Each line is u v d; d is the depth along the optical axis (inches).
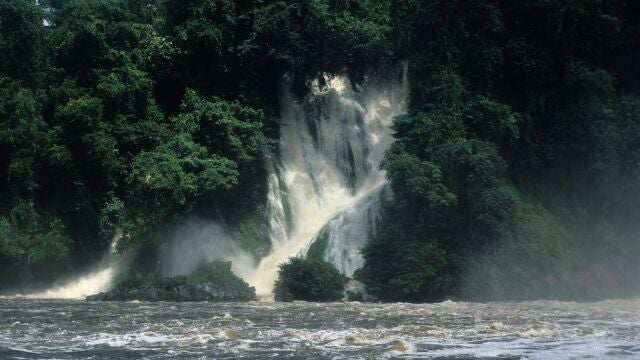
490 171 1346.0
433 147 1422.2
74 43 1720.0
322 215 1670.8
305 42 1775.3
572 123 1627.7
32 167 1600.6
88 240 1627.7
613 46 1739.7
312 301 1268.5
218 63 1761.8
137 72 1691.7
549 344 559.2
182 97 1769.2
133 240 1525.6
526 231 1337.4
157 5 2047.2
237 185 1636.3
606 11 1744.6
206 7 1758.1
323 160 1748.3
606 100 1667.1
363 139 1734.7
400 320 767.7
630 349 533.6
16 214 1557.6
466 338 595.2
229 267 1355.8
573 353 511.5
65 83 1675.7
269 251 1619.1
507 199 1326.3
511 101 1625.2
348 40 1780.3
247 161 1635.1
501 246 1314.0
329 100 1782.7
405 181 1359.5
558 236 1440.7
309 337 595.8
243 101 1736.0
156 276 1483.8
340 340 575.8
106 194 1626.5
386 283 1290.6
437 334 620.4
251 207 1652.3
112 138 1616.6
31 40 1747.0
